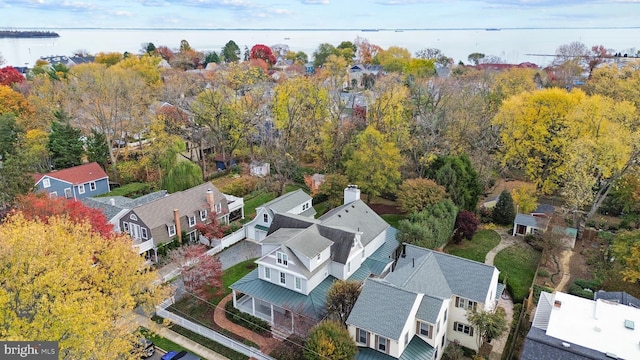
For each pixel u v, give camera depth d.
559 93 56.62
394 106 62.91
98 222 38.12
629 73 83.94
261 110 71.19
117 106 71.12
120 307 28.05
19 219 28.28
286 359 30.00
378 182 53.28
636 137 46.06
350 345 27.66
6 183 44.41
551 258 44.09
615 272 36.47
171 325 34.94
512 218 52.09
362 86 112.44
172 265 43.78
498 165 65.88
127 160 73.62
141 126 73.31
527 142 57.81
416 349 29.22
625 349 24.55
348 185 50.19
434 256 34.91
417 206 46.75
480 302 30.88
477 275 32.34
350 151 59.97
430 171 53.56
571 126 53.81
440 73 127.88
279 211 47.16
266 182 63.72
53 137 66.75
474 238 49.06
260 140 71.06
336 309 31.34
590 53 156.38
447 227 44.59
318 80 77.56
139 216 43.94
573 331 26.28
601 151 47.16
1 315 21.06
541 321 28.44
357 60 174.88
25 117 73.75
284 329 33.19
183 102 72.94
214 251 46.44
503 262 43.59
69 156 66.88
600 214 53.22
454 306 32.31
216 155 77.38
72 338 22.36
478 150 61.34
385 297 29.66
